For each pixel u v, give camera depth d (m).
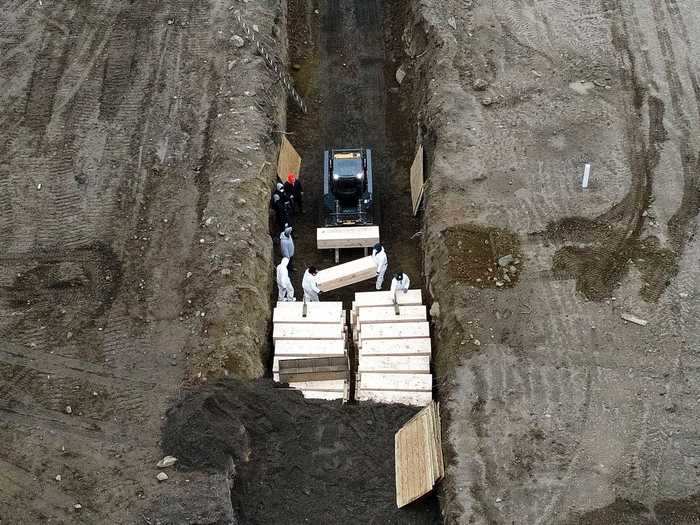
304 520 12.26
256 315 15.09
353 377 14.86
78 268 15.62
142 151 17.89
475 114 18.16
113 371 13.88
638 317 14.07
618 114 17.97
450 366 13.74
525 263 15.17
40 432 12.98
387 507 12.46
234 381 13.45
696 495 11.65
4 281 15.44
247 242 15.80
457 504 11.79
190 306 14.84
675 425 12.52
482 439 12.57
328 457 12.99
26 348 14.31
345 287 16.94
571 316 14.20
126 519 11.71
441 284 15.20
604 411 12.77
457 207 16.28
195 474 12.27
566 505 11.67
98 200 16.91
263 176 17.45
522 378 13.34
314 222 18.34
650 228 15.55
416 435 12.87
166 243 15.98
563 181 16.64
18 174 17.48
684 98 18.19
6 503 11.99
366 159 18.02
